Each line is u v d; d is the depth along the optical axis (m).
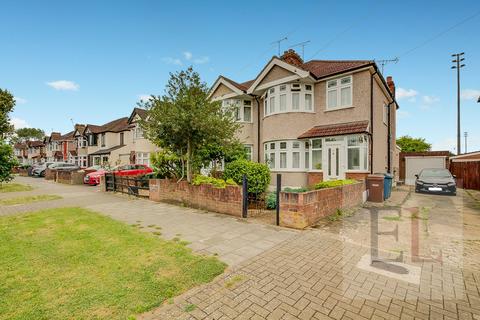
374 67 12.55
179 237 5.67
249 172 9.27
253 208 8.95
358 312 2.96
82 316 2.82
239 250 4.88
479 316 2.89
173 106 8.95
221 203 8.24
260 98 17.16
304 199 6.38
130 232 6.00
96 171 20.42
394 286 3.54
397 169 21.05
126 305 3.03
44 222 7.01
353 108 13.06
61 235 5.74
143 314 2.90
